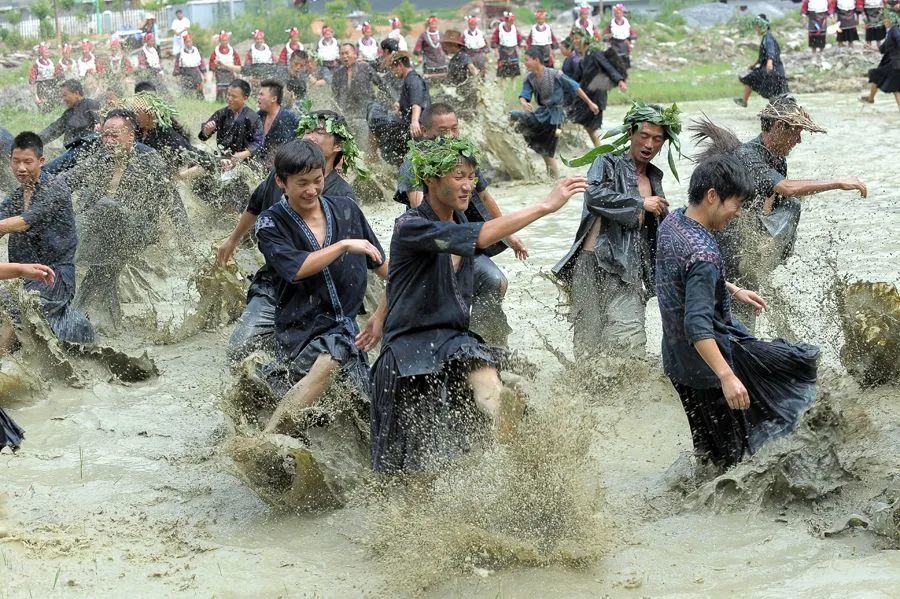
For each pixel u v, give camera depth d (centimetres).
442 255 1335
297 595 1223
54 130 3466
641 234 1861
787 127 1797
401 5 11650
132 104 2694
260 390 1496
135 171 2286
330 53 7894
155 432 1759
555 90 4022
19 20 11212
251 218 1828
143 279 2550
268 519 1429
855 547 1266
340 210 1561
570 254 1900
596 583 1223
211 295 2262
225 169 2972
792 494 1370
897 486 1363
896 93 5881
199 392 1944
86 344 2014
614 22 8225
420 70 8619
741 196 1376
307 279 1518
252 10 11531
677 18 10656
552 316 2266
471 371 1336
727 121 5612
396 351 1341
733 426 1412
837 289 1827
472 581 1238
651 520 1373
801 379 1403
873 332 1764
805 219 3036
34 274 1581
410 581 1240
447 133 1955
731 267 1828
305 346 1516
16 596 1221
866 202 3256
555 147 4084
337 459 1465
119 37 9994
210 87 8944
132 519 1436
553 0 12581
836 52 8525
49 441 1736
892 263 2506
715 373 1352
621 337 1834
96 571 1281
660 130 1834
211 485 1545
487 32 10819
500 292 1931
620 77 4634
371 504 1396
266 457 1422
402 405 1346
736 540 1301
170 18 11712
